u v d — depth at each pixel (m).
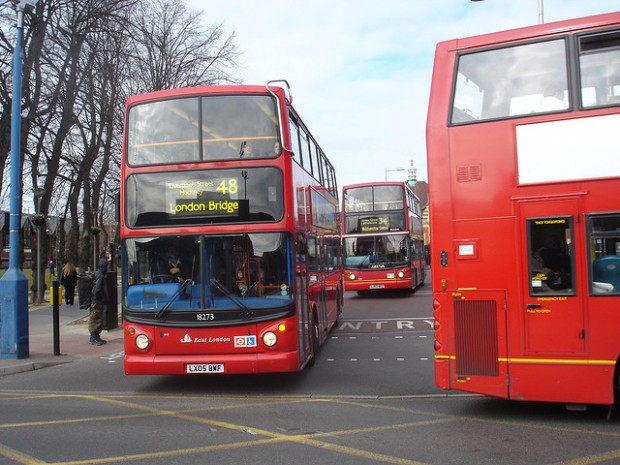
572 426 6.52
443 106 7.17
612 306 6.35
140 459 5.55
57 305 12.12
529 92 6.86
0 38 18.97
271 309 8.33
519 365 6.65
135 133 8.79
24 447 5.96
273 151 8.59
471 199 6.92
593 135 6.55
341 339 13.97
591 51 6.69
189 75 24.12
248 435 6.35
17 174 11.66
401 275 24.77
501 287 6.75
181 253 8.51
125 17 20.97
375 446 5.88
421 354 11.62
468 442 5.97
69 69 22.61
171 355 8.38
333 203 15.96
